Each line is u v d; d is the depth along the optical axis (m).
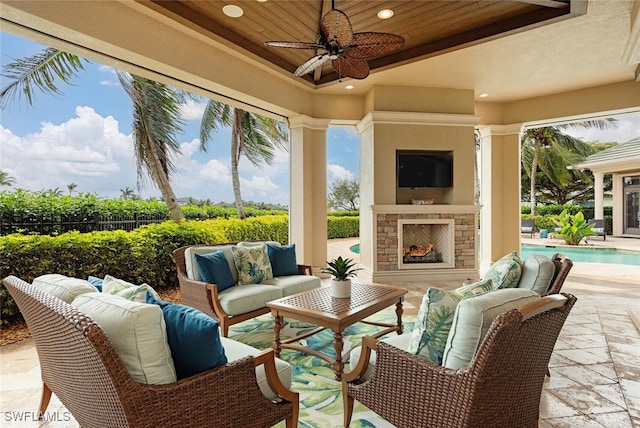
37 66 5.54
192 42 3.87
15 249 3.28
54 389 1.70
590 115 5.75
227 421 1.40
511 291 1.48
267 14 3.81
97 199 5.27
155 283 4.71
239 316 3.01
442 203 6.03
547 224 13.40
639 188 11.31
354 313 2.42
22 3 2.56
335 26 2.94
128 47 3.24
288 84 5.35
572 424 1.83
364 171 6.04
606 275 5.86
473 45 4.13
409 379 1.46
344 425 1.83
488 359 1.19
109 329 1.22
